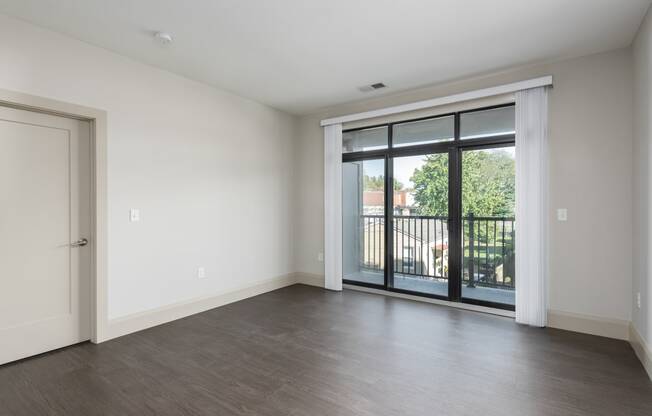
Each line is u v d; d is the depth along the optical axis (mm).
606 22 2609
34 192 2738
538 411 1985
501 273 3781
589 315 3135
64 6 2395
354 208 4875
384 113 4309
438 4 2395
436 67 3482
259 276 4656
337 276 4781
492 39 2895
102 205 3031
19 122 2662
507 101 3547
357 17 2562
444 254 4141
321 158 5055
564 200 3238
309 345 2941
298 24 2666
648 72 2424
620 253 2994
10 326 2613
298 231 5297
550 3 2375
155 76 3465
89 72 2961
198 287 3867
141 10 2455
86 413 1996
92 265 3027
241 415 1964
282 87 4078
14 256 2635
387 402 2082
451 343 2959
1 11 2453
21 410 2023
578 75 3186
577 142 3184
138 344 2973
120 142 3174
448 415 1950
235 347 2906
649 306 2414
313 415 1960
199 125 3891
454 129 3984
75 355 2750
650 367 2330
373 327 3363
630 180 2951
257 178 4637
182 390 2232
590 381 2316
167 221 3561
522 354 2732
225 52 3145
